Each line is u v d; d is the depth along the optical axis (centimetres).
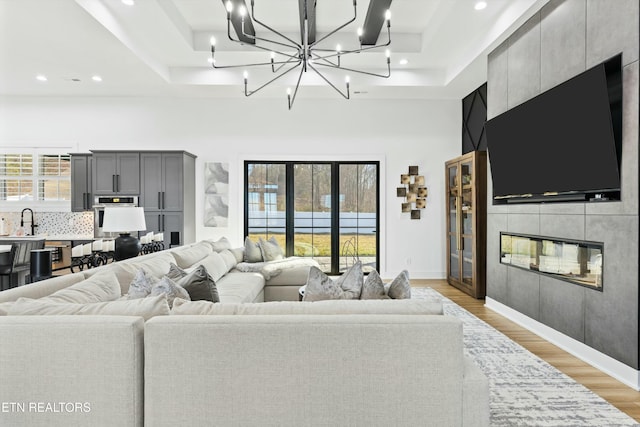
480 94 579
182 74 558
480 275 511
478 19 419
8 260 376
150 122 637
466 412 153
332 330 152
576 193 307
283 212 665
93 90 596
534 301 369
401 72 571
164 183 582
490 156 442
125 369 147
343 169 666
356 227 668
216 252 473
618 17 263
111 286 222
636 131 249
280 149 647
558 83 329
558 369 283
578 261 308
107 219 363
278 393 152
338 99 649
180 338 151
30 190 637
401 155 654
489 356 307
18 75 530
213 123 643
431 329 153
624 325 259
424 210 656
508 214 416
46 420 147
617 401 234
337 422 153
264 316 157
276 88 583
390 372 153
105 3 382
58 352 146
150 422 151
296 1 422
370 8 405
